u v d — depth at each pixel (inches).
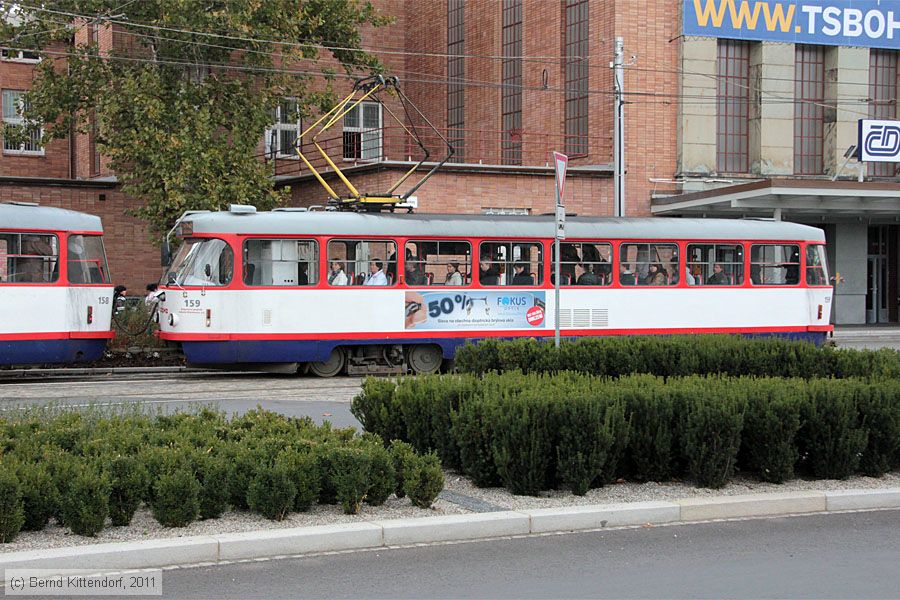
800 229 1007.6
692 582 303.3
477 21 1565.0
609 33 1343.5
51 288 800.9
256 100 1099.9
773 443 417.4
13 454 360.5
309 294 850.8
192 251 834.2
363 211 903.1
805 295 1006.4
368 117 1625.2
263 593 290.7
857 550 340.2
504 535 356.2
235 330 831.7
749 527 371.6
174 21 1040.8
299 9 1114.7
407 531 344.5
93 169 1469.0
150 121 1026.1
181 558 318.0
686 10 1355.8
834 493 402.3
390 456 380.2
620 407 411.2
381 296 869.8
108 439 384.2
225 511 366.9
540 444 397.4
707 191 1279.5
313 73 1348.4
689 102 1363.2
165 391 751.1
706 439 410.6
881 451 437.4
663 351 622.2
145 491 346.0
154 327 1006.4
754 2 1385.3
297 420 441.7
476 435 410.9
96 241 832.9
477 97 1568.7
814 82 1443.2
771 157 1402.6
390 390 464.1
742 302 981.8
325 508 373.7
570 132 1414.9
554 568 317.4
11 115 1482.5
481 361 620.7
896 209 1310.3
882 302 1600.6
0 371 910.4
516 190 1305.4
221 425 429.4
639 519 372.8
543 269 918.4
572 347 621.3
